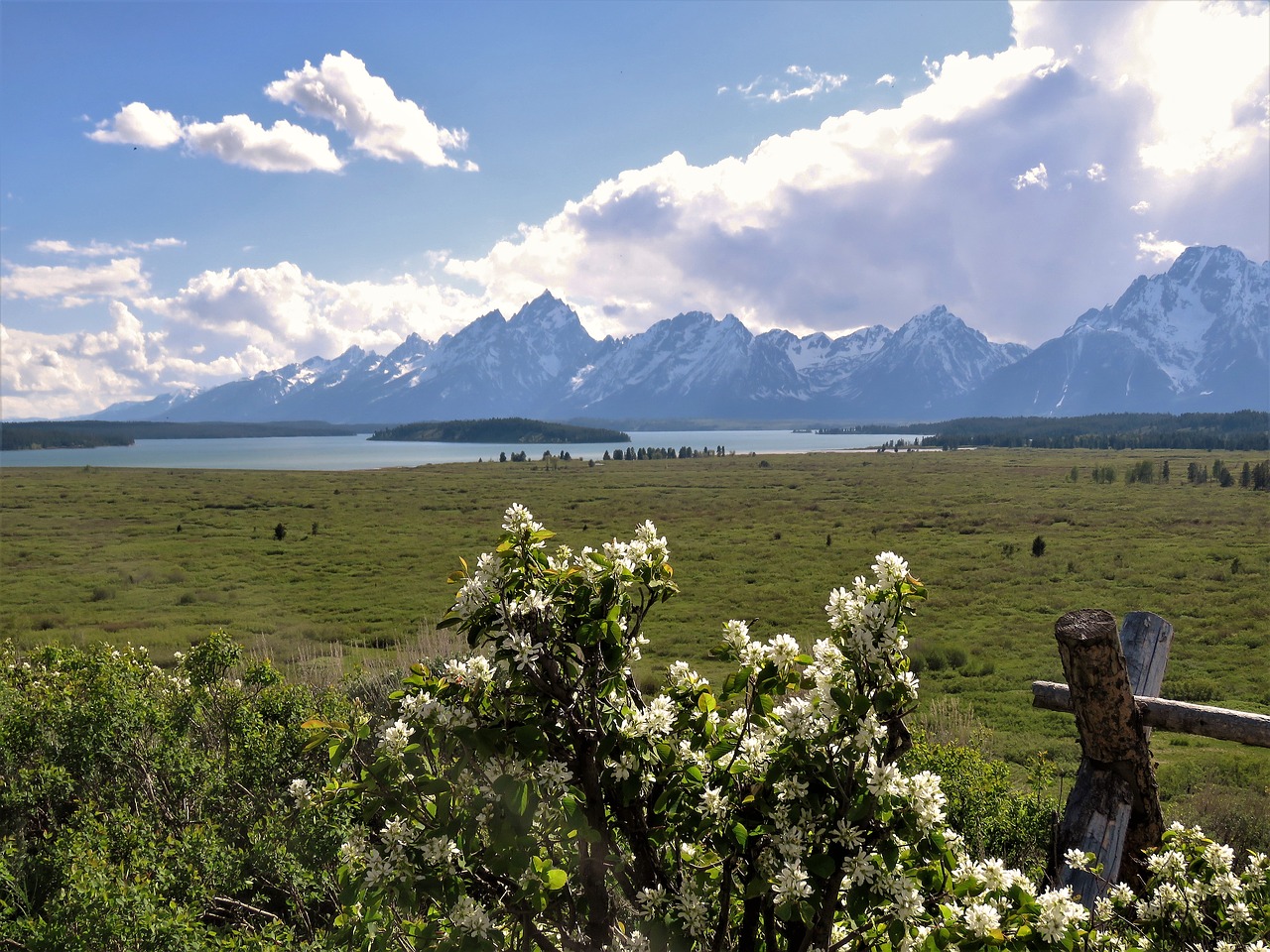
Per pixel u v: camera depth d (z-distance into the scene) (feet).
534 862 9.33
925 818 8.64
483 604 9.68
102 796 22.26
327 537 263.29
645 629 134.82
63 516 316.40
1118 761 15.05
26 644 107.14
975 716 78.33
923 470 554.05
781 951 10.48
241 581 185.57
